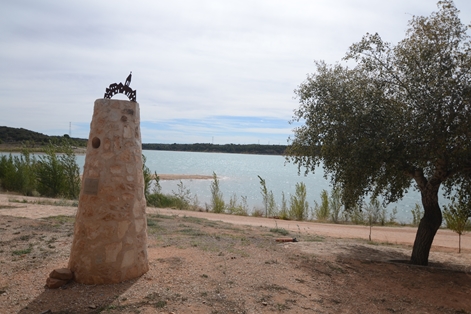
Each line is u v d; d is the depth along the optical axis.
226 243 10.15
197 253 8.60
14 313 5.31
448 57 9.11
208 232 11.74
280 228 15.34
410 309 7.25
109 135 6.37
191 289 6.43
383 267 9.60
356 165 9.29
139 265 6.73
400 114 9.24
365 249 11.50
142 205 6.84
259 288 6.93
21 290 6.05
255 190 43.25
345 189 10.71
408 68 9.64
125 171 6.47
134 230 6.61
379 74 10.09
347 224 20.86
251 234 12.33
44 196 22.61
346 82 10.43
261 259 8.78
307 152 11.19
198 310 5.75
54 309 5.46
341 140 9.88
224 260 8.27
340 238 14.20
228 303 6.13
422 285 8.59
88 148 6.53
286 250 10.18
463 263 10.91
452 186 10.87
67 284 6.27
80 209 6.43
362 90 9.91
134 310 5.54
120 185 6.41
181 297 6.08
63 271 6.32
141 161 6.89
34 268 7.08
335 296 7.32
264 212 24.20
